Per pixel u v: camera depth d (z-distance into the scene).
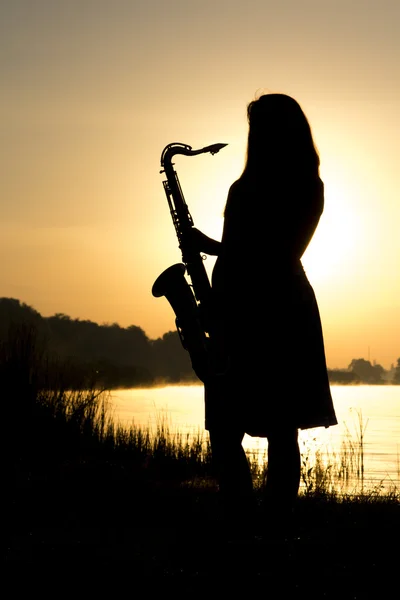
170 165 5.73
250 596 3.35
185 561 3.84
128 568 3.71
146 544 4.29
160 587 3.44
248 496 4.43
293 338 4.25
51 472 7.70
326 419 4.30
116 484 7.05
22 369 10.27
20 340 10.61
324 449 13.92
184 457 10.94
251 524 4.40
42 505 5.99
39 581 3.51
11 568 3.71
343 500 6.28
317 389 4.29
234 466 4.43
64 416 10.55
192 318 4.89
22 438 9.58
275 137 4.35
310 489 7.21
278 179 4.31
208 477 9.67
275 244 4.26
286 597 3.34
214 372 4.39
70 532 4.83
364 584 3.49
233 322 4.32
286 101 4.43
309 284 4.38
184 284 5.00
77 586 3.45
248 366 4.28
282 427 4.25
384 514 5.41
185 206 5.69
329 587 3.45
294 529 4.57
